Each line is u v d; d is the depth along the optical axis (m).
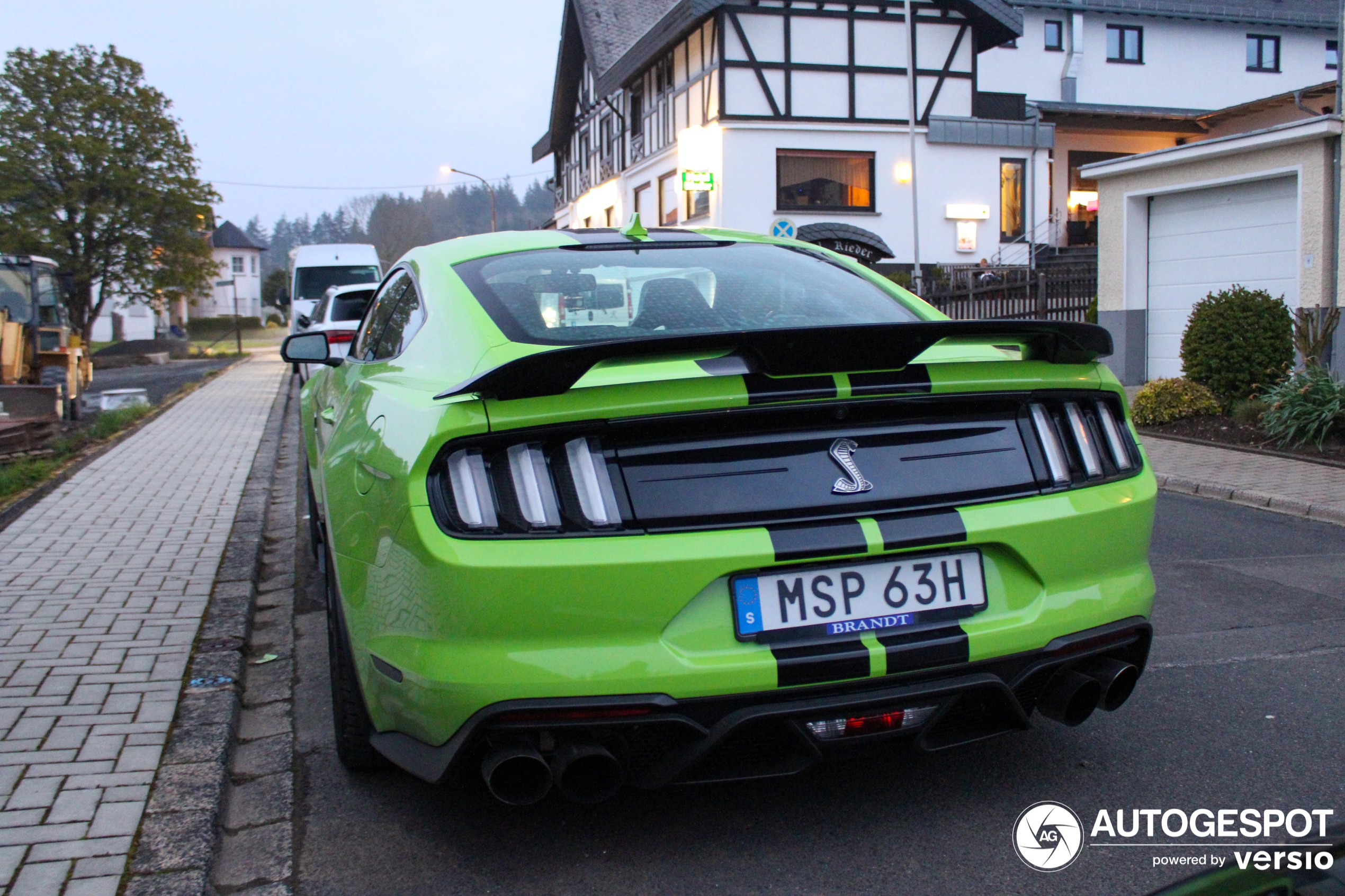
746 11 25.48
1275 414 9.64
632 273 3.23
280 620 4.97
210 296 33.38
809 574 2.48
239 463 9.51
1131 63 34.12
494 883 2.59
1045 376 2.72
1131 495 2.82
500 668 2.32
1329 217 11.59
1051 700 2.73
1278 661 4.18
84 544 6.18
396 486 2.48
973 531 2.56
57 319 14.80
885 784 3.08
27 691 3.78
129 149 30.53
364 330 4.29
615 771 2.39
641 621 2.35
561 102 40.75
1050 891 2.49
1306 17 35.16
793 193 26.19
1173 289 13.92
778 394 2.43
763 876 2.58
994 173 27.36
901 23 26.47
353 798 3.08
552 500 2.36
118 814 2.87
